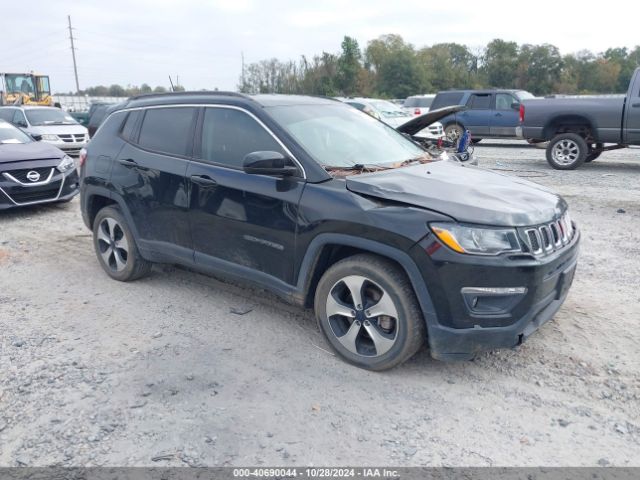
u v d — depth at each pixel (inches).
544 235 135.8
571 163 484.1
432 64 3181.6
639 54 3678.6
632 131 453.4
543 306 137.2
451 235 126.8
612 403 131.4
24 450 115.4
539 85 3041.3
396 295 135.4
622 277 213.6
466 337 130.6
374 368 143.9
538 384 139.6
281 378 142.6
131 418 125.7
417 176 153.4
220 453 114.3
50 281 217.6
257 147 163.5
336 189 144.4
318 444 117.0
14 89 1178.6
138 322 177.2
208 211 169.9
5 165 328.2
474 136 719.1
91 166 211.8
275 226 153.8
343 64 2226.9
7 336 167.5
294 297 155.7
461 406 130.5
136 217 196.2
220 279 214.7
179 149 182.7
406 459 112.4
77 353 156.4
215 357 153.7
